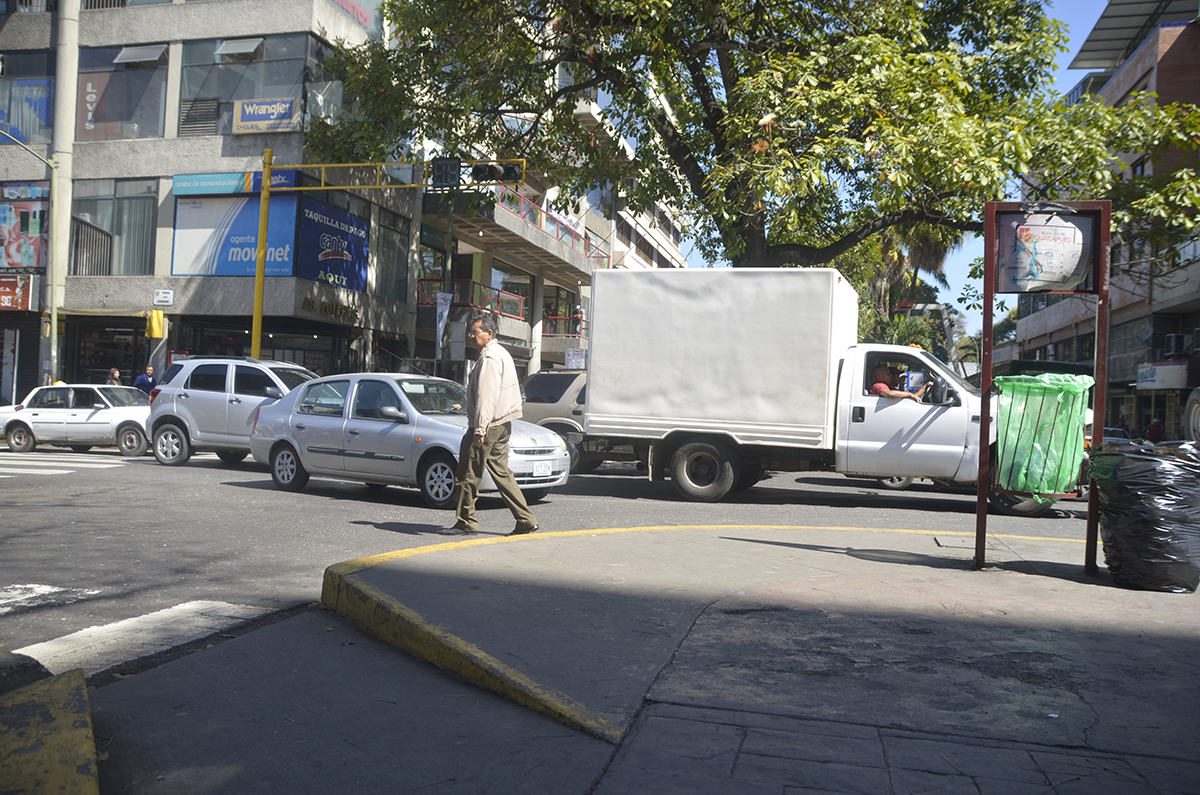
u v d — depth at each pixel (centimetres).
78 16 2473
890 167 1443
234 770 301
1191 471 587
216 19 2372
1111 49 3762
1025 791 284
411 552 635
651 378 1173
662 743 321
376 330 2622
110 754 314
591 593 534
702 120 1911
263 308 2275
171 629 485
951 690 377
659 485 1412
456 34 1789
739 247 1730
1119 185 1680
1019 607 523
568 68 1928
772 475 1670
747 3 1681
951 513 1123
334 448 1091
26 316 2567
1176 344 2705
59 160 2458
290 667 413
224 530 826
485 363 760
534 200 3441
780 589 558
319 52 2361
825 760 307
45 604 547
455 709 360
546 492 1076
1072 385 682
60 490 1116
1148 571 581
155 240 2392
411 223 2791
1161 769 301
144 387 2152
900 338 3981
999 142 1492
